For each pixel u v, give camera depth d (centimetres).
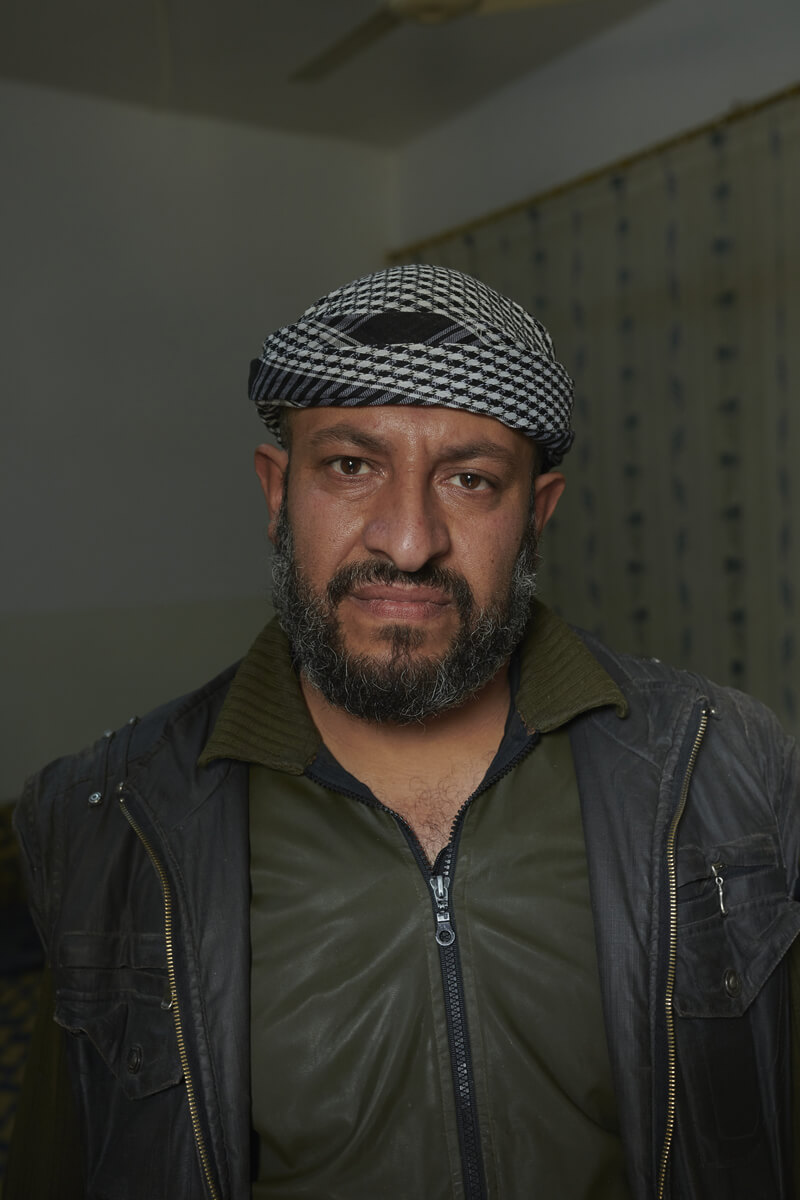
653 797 91
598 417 350
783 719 298
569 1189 82
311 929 87
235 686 96
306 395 83
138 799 90
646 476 334
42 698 373
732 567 309
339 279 440
